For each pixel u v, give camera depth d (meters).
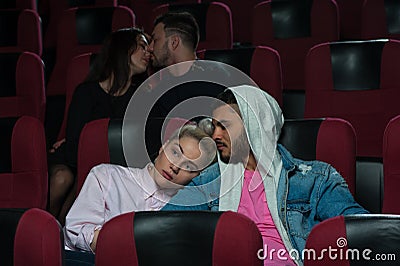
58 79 4.10
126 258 1.83
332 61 3.16
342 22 4.76
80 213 2.29
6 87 3.42
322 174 2.29
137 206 2.31
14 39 4.21
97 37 4.06
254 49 3.25
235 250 1.78
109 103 3.04
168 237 1.82
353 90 3.16
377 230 1.73
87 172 2.42
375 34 3.93
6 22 4.20
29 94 3.43
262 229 2.24
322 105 3.18
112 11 4.05
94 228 2.25
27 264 1.82
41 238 1.79
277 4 3.95
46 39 4.86
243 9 4.85
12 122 2.63
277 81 3.22
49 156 3.11
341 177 2.29
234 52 3.24
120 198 2.32
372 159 2.59
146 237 1.82
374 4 3.93
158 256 1.82
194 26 3.13
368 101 3.16
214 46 3.90
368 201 2.57
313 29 3.90
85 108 3.03
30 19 4.21
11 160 2.62
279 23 3.93
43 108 3.46
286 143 2.38
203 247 1.80
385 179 2.33
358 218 1.75
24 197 2.63
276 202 2.23
